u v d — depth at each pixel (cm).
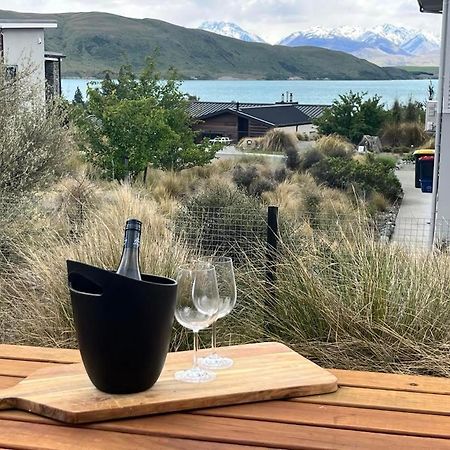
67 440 145
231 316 350
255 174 1157
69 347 326
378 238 383
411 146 1877
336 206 863
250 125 2266
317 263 352
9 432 148
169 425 151
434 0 789
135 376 158
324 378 172
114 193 712
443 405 164
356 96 1948
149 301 154
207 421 154
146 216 511
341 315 324
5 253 475
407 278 333
